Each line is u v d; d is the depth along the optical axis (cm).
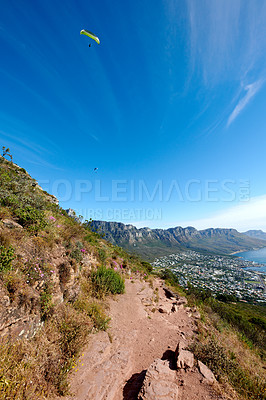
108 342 503
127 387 371
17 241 509
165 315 883
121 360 444
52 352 360
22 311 373
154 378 358
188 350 491
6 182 938
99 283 800
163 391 319
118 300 847
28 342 357
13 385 258
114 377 380
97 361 411
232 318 1433
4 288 360
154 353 520
